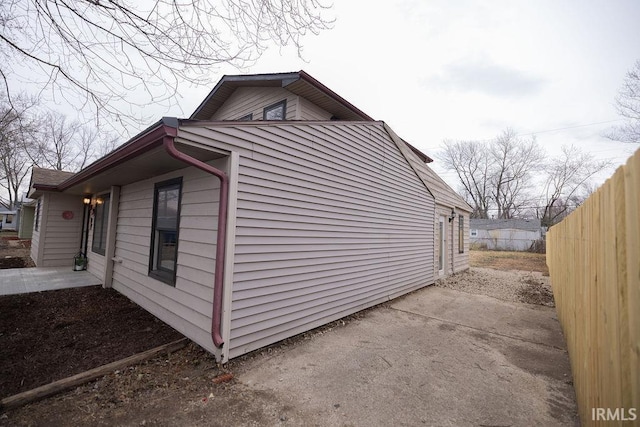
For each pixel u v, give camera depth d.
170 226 4.42
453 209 10.46
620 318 1.43
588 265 2.32
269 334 3.74
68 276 7.09
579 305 2.73
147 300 4.77
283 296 3.95
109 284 6.20
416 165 7.79
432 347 3.91
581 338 2.53
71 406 2.41
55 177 9.89
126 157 3.63
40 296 5.42
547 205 29.09
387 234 6.42
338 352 3.67
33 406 2.39
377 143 6.08
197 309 3.58
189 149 3.12
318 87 6.13
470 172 35.34
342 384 2.91
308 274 4.36
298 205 4.18
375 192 6.00
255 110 7.30
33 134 6.70
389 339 4.16
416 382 2.99
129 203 5.79
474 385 2.96
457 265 10.91
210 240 3.47
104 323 4.21
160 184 4.68
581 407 2.38
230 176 3.31
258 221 3.62
